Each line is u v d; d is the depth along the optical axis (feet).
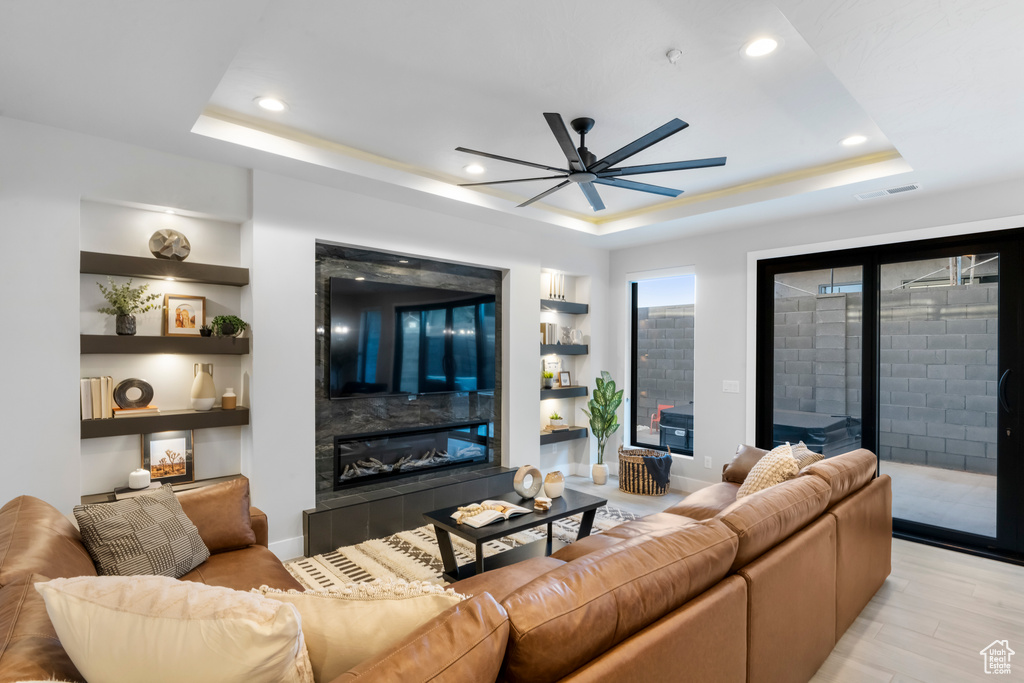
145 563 6.64
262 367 11.17
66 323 9.16
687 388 18.44
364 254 13.39
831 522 7.56
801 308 15.26
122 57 6.91
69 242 9.20
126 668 3.09
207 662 2.99
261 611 2.99
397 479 14.16
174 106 8.34
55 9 5.89
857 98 7.87
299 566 11.10
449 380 15.11
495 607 3.50
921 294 13.30
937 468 13.03
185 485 10.68
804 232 14.87
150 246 10.31
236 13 6.03
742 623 5.35
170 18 6.10
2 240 8.64
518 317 16.55
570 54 7.77
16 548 5.04
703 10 6.72
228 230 11.46
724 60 7.91
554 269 18.03
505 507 10.19
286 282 11.50
